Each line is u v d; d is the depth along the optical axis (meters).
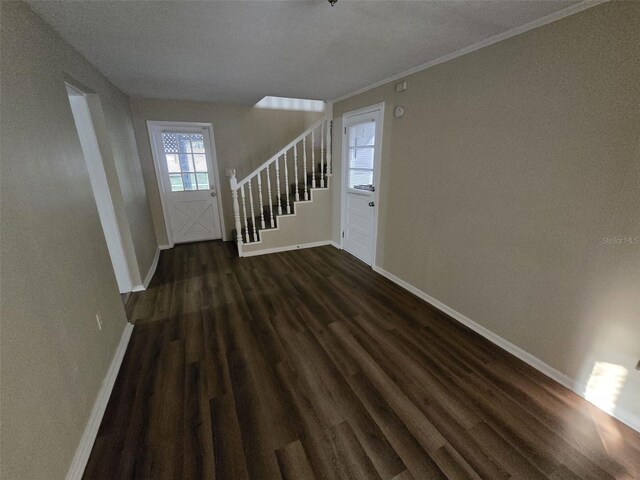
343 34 1.88
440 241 2.57
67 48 1.93
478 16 1.62
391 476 1.26
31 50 1.44
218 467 1.30
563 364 1.78
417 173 2.72
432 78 2.42
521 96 1.79
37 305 1.15
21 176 1.18
